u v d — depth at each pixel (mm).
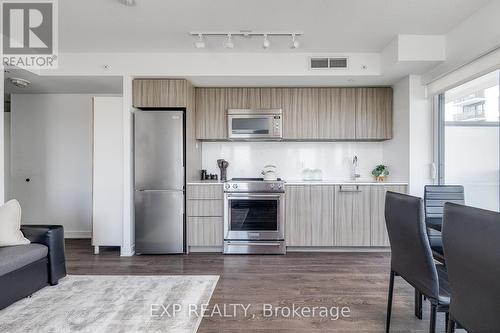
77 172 4680
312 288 2703
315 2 2520
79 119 4672
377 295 2564
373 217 3789
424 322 2129
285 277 2969
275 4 2553
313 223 3807
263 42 3281
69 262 3459
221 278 2947
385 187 3764
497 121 3117
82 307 2330
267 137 4035
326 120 4078
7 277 2264
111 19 2812
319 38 3227
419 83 3619
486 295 1024
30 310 2279
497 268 956
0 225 2555
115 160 3852
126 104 3709
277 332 1999
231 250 3764
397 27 2977
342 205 3795
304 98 4094
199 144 4402
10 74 3629
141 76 3701
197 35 3148
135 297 2510
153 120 3721
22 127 4684
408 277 1728
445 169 3531
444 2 2514
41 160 4688
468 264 1101
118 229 3846
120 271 3152
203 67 3639
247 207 3797
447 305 1510
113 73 3664
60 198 4691
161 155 3729
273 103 4090
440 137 3574
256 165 4496
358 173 4434
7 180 4816
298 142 4484
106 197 3855
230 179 4449
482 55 2682
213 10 2650
